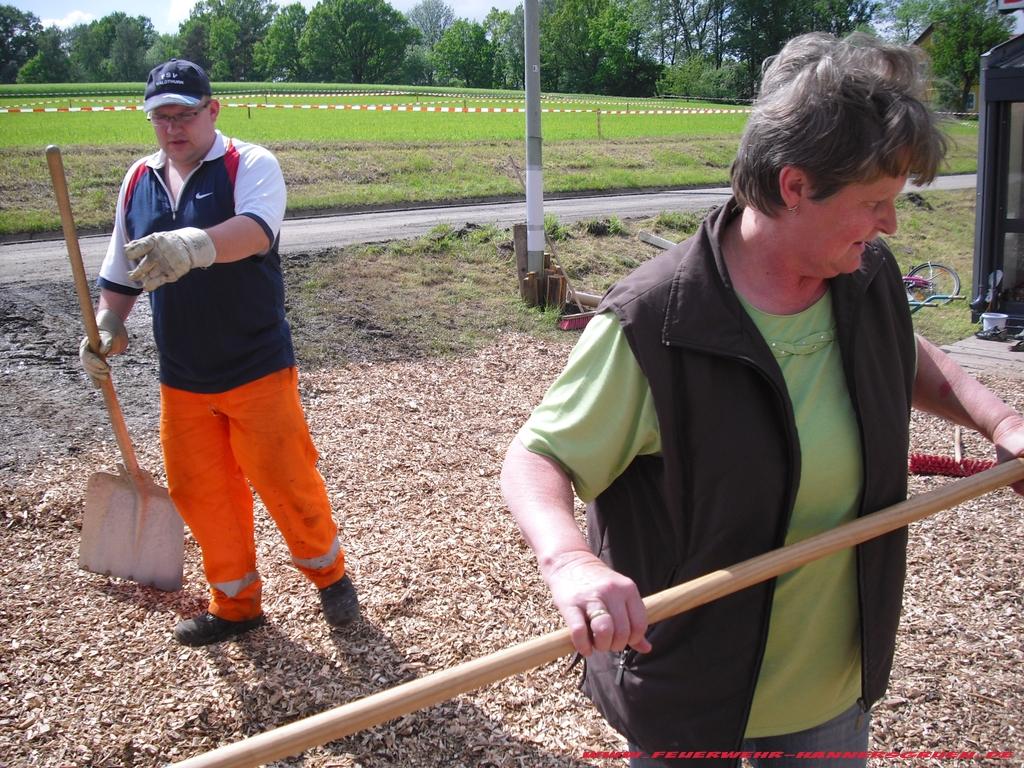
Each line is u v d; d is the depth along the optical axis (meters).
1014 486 1.88
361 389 6.83
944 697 3.17
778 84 1.45
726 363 1.52
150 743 2.95
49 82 125.12
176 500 3.37
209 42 132.75
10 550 4.24
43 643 3.48
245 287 3.15
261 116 37.94
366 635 3.55
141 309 8.65
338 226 14.61
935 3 55.16
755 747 1.83
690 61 83.50
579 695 3.16
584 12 101.19
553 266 9.91
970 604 3.80
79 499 4.74
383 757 2.86
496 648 3.47
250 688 3.23
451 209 17.83
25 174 16.64
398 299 9.53
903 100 1.35
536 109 9.38
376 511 4.67
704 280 1.53
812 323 1.59
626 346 1.54
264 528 4.46
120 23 133.25
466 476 5.20
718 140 34.06
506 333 8.77
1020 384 7.61
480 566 4.07
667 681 1.66
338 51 121.19
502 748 2.90
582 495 1.63
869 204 1.42
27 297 8.72
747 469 1.54
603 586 1.36
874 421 1.61
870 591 1.71
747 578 1.50
